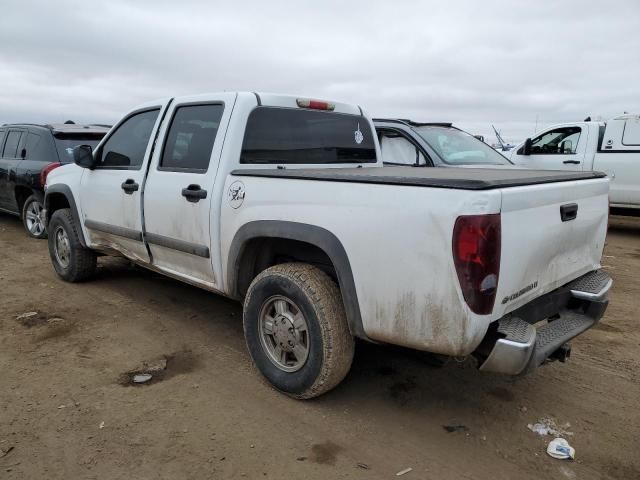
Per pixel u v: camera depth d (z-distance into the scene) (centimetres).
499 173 344
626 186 962
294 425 309
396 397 344
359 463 276
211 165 373
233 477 263
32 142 838
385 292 277
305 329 320
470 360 399
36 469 265
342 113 460
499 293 256
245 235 343
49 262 675
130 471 265
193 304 515
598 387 361
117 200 466
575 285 337
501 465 276
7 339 422
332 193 297
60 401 329
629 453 287
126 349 409
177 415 316
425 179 261
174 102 425
